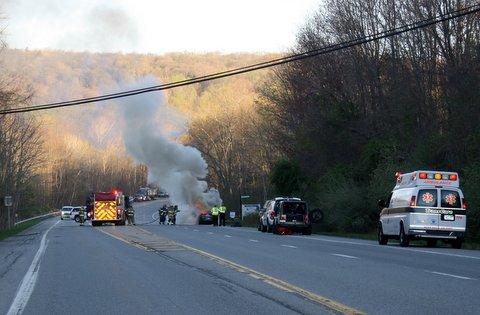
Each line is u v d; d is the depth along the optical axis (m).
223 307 13.11
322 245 31.02
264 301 13.78
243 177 99.06
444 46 46.94
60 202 144.00
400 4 53.72
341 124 58.50
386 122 53.09
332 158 59.25
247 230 51.50
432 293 14.45
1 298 14.85
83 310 13.08
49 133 138.25
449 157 40.72
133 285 16.62
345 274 18.25
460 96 40.34
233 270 19.72
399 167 43.25
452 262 21.55
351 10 58.09
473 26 44.47
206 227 59.25
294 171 60.16
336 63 60.47
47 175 134.25
